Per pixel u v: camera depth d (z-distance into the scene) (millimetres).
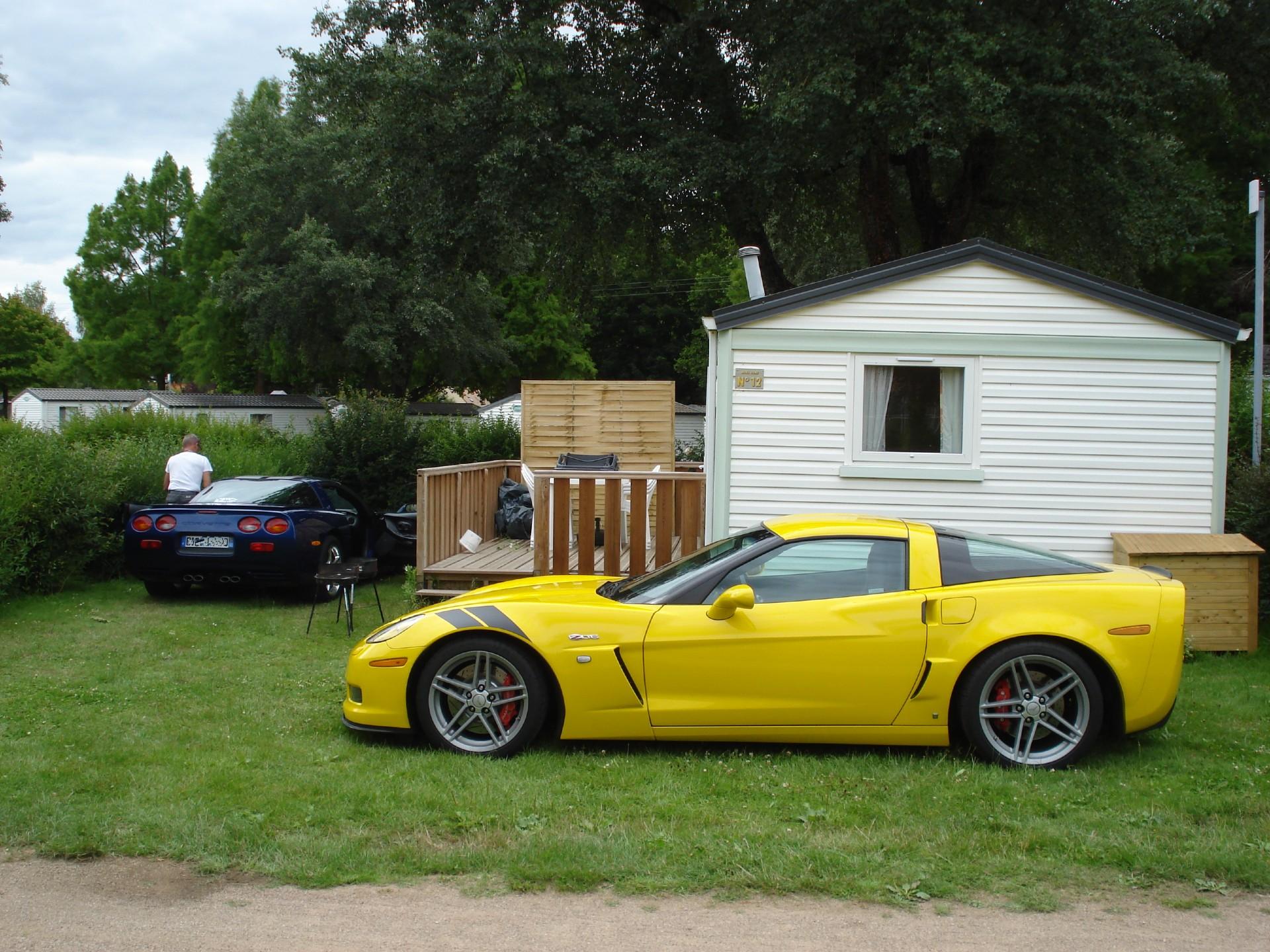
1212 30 20000
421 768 5266
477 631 5586
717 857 4129
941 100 16688
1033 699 5398
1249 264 29188
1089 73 17891
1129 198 18781
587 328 27938
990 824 4516
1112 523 9000
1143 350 8914
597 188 19016
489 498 12828
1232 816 4676
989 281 8984
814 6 17828
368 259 41562
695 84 21344
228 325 49531
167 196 63625
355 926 3584
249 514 10547
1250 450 10992
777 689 5418
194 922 3611
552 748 5645
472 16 19828
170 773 5141
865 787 5020
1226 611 8438
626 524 12727
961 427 9094
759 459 9164
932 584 5520
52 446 11828
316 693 6949
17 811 4531
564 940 3486
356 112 21578
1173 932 3586
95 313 63406
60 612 10188
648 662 5449
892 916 3695
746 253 11195
